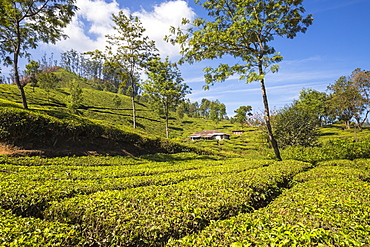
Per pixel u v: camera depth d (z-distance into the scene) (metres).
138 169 12.16
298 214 4.89
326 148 16.94
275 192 7.98
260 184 7.64
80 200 6.07
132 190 7.09
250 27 15.15
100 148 17.14
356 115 45.56
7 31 18.53
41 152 13.54
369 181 8.79
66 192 6.76
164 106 32.81
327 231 3.85
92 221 5.00
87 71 164.38
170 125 83.75
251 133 61.16
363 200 5.54
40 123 14.48
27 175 8.64
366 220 4.34
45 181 8.08
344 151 15.46
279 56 13.97
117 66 25.53
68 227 4.96
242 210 5.81
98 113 66.62
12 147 13.12
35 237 4.23
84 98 77.19
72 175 9.52
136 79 27.75
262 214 5.26
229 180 8.12
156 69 29.53
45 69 127.81
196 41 16.86
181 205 5.52
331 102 49.12
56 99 64.50
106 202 5.76
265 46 18.94
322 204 5.37
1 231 4.29
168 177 9.48
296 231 3.91
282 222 4.48
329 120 63.09
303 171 11.23
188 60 18.23
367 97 43.88
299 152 17.78
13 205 6.03
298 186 8.04
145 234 4.29
